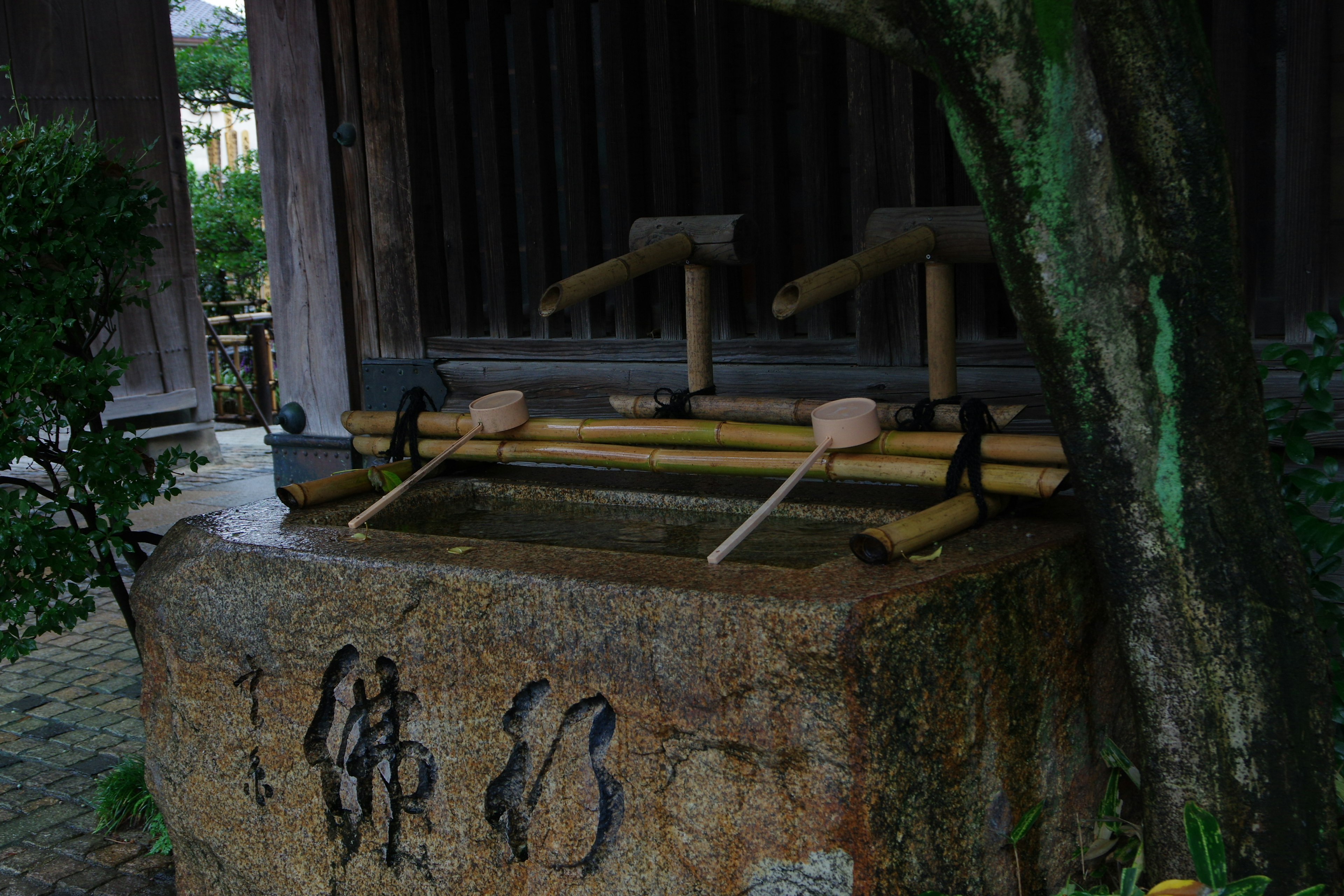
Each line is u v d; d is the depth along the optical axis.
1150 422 1.97
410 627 2.41
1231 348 1.93
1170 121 1.83
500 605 2.29
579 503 3.10
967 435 2.47
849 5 2.02
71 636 5.45
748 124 3.91
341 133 4.52
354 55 4.51
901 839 1.98
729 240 2.93
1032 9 1.84
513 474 3.32
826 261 3.67
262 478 8.73
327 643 2.52
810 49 3.57
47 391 3.56
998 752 2.17
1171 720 2.10
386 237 4.56
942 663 2.03
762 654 2.00
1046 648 2.27
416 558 2.44
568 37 3.98
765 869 2.05
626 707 2.18
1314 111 2.93
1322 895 2.06
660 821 2.17
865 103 3.49
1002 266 2.03
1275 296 3.20
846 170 3.76
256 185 14.23
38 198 3.39
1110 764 2.43
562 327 4.35
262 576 2.59
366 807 2.53
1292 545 2.01
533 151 4.14
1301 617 2.01
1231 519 1.98
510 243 4.36
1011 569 2.18
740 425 2.81
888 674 1.94
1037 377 3.36
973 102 1.92
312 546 2.60
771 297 3.81
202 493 8.17
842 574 2.13
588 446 2.98
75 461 3.53
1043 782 2.30
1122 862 2.43
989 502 2.48
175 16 19.70
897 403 3.57
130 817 3.62
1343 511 2.67
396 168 4.48
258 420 11.81
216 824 2.78
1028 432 3.38
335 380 4.81
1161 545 2.02
